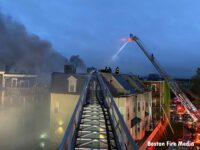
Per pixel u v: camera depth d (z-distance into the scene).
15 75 28.86
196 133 34.94
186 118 44.66
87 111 11.10
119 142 7.61
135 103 30.52
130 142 4.38
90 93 17.06
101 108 11.84
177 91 37.91
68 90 26.86
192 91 53.41
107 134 8.40
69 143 4.84
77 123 8.81
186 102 36.97
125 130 5.09
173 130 40.28
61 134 26.39
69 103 26.58
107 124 9.42
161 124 42.25
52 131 26.72
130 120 27.88
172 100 56.12
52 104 27.05
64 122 26.52
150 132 35.28
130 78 34.72
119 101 25.69
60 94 26.88
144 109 34.91
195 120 35.56
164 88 44.41
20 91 29.19
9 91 27.78
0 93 26.67
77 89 26.64
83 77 26.92
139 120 30.00
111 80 27.92
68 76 27.39
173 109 51.12
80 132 8.57
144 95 35.28
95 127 9.29
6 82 27.81
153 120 40.91
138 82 37.84
